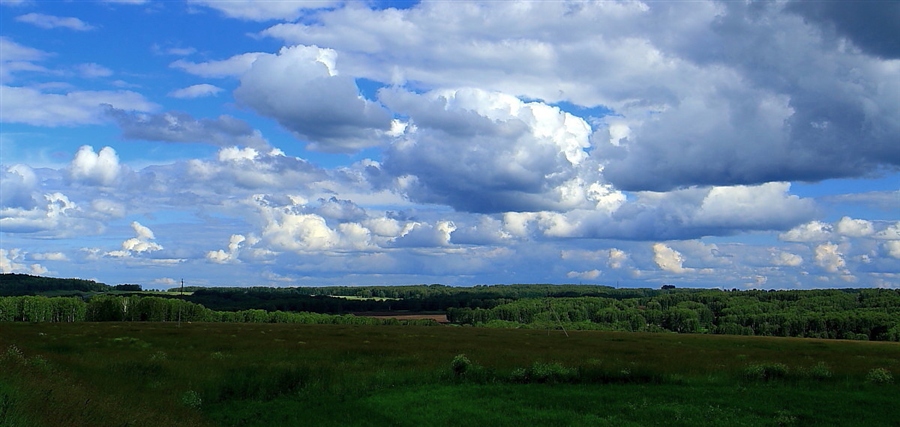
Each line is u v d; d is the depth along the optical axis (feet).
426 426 77.05
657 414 85.25
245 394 94.79
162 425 63.72
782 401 94.07
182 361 120.37
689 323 542.57
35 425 47.52
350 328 311.47
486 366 122.31
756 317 529.86
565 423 79.41
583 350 173.27
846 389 105.60
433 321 530.27
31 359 95.91
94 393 70.59
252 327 297.74
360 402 90.84
